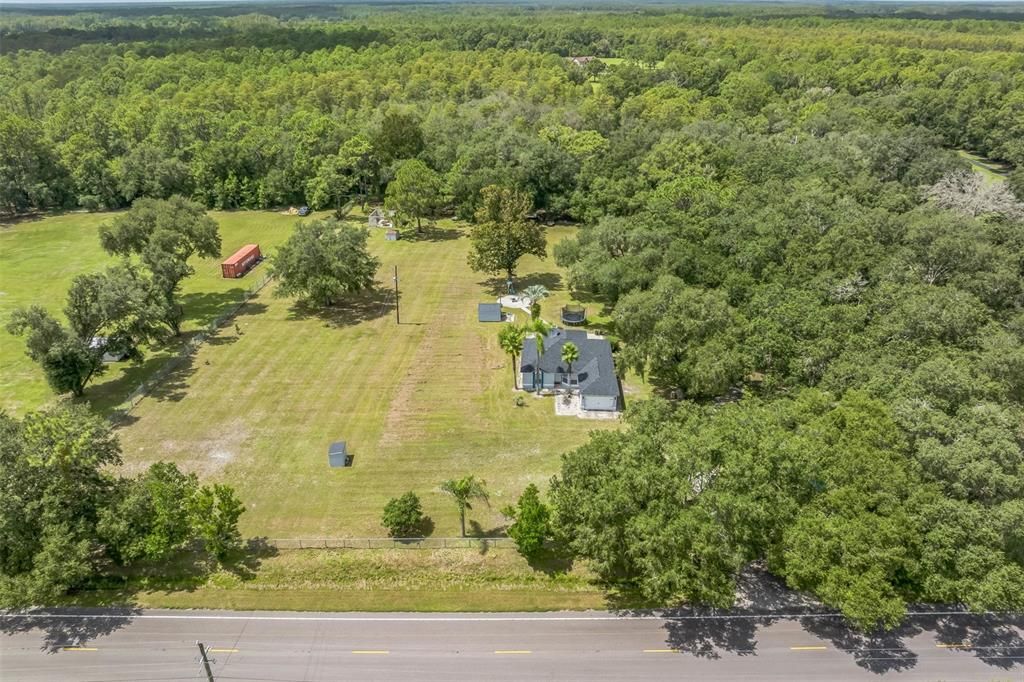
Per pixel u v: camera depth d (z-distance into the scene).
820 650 37.56
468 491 43.47
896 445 39.38
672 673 36.12
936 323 52.06
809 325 55.78
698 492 38.53
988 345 49.47
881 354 51.09
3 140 113.19
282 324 77.38
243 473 50.94
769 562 39.19
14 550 38.09
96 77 164.25
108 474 46.16
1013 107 125.62
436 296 84.75
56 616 39.47
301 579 42.09
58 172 119.81
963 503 36.69
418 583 42.16
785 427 43.44
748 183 96.62
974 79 141.62
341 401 61.19
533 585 42.16
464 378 65.38
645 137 114.00
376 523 46.06
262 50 189.75
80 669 36.19
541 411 60.03
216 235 80.81
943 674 36.03
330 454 51.75
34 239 105.25
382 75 165.50
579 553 40.94
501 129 122.31
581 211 104.88
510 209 84.62
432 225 112.88
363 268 79.56
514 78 165.38
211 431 56.28
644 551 37.00
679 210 83.81
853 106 134.00
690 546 36.59
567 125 128.12
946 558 36.09
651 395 62.59
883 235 72.31
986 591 34.84
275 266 79.06
